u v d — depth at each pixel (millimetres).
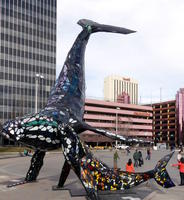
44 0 81812
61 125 9617
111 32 12086
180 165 13625
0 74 71875
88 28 12125
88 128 10086
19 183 13055
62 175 12070
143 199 10438
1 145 64000
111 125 81938
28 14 78125
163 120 109500
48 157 34281
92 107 82625
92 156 9383
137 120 92875
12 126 9688
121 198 10586
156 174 9242
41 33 80688
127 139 8555
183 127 100562
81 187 12445
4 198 10570
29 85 77250
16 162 26453
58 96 11266
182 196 11094
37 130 9664
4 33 73125
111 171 9320
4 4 73438
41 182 13656
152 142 8695
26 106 76125
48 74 81500
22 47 76500
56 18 84750
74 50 12000
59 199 10398
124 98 114750
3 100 71875
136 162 22016
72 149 9000
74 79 11578
